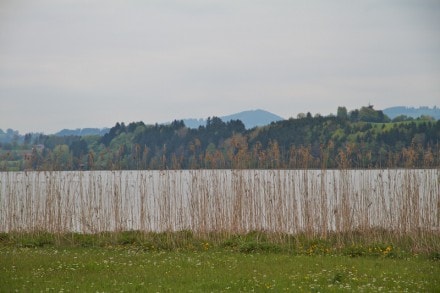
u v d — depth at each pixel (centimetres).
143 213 3397
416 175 3161
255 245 2922
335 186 3291
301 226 3281
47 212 3475
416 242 2919
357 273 2212
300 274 2172
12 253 2781
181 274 2172
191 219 3303
